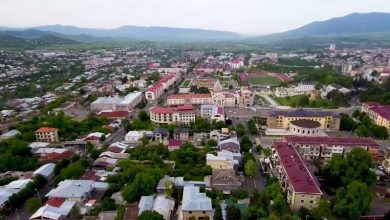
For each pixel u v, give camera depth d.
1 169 193.50
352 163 169.25
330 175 177.00
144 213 130.75
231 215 138.00
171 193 160.88
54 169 188.75
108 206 150.88
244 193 161.00
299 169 166.38
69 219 143.12
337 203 147.12
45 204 151.50
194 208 141.00
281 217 141.75
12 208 152.88
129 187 159.12
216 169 182.12
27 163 199.38
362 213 145.88
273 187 160.00
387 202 159.75
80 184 163.75
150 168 180.50
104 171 187.00
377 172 184.62
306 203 147.88
